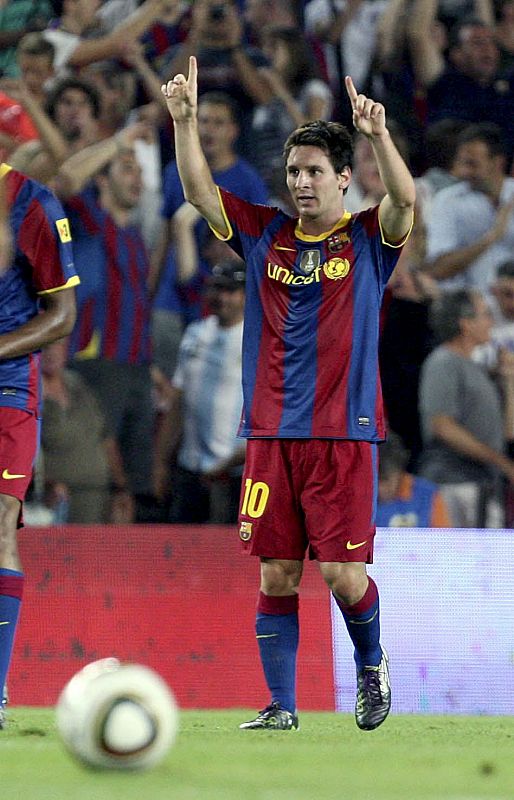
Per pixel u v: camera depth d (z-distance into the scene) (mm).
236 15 42156
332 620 27953
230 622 28297
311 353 16625
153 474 38625
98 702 10062
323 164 16688
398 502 38219
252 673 28141
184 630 28141
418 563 28312
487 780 10875
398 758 12680
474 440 40062
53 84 40594
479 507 39781
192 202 17234
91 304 38719
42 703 27375
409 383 40219
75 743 10102
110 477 38000
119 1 41719
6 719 19938
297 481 16750
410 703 27984
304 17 42969
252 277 17172
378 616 17281
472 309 40906
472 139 42812
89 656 27750
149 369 39250
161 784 9742
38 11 41500
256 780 10477
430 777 11031
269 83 42281
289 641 17500
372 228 16859
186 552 28406
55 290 17281
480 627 28406
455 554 28484
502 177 43062
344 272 16734
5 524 16875
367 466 16625
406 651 28078
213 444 38438
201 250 40375
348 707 27609
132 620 28031
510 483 40250
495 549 28703
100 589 28016
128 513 38188
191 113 16938
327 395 16578
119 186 39969
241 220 17281
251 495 16969
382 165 16219
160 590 28219
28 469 17062
